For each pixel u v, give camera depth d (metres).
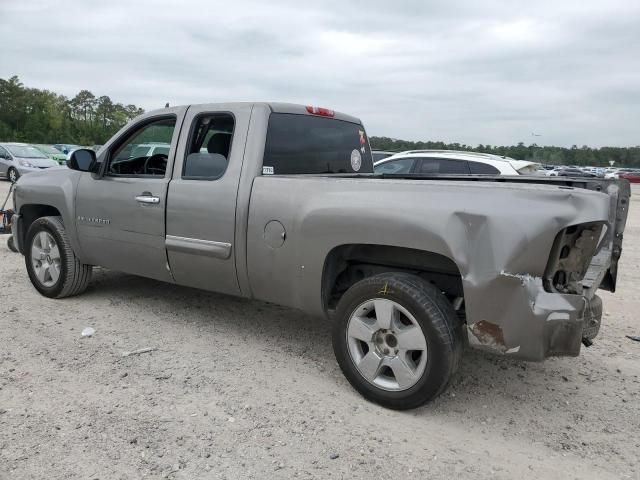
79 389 3.70
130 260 5.02
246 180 4.16
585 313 3.16
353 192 3.68
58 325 4.93
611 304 6.20
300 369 4.15
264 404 3.57
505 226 3.11
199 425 3.29
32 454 2.95
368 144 5.57
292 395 3.71
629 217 16.36
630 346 4.86
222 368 4.11
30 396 3.59
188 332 4.86
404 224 3.40
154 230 4.71
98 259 5.30
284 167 4.42
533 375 4.19
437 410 3.59
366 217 3.54
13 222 6.02
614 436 3.33
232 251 4.23
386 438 3.21
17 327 4.84
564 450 3.16
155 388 3.75
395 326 3.46
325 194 3.78
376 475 2.86
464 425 3.41
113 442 3.08
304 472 2.87
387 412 3.53
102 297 5.80
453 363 3.32
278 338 4.79
